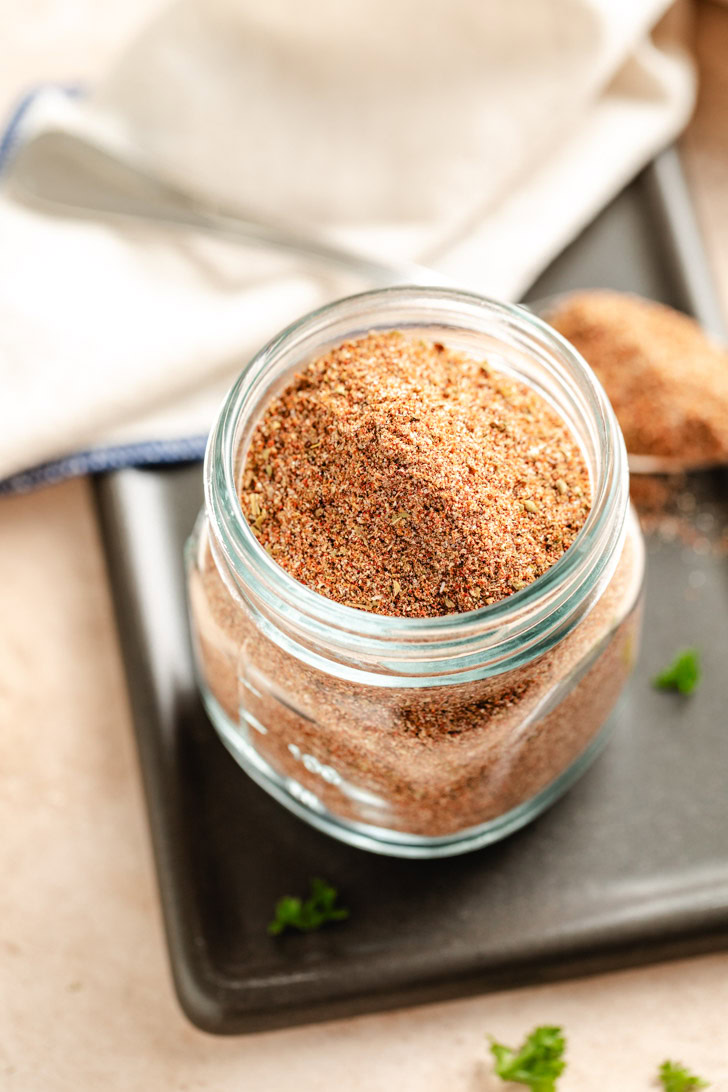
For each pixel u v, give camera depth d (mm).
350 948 356
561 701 321
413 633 280
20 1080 360
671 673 381
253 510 306
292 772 346
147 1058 362
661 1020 360
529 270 434
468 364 320
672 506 405
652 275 440
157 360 413
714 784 373
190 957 354
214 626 327
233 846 368
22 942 375
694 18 482
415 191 435
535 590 281
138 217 433
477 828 353
